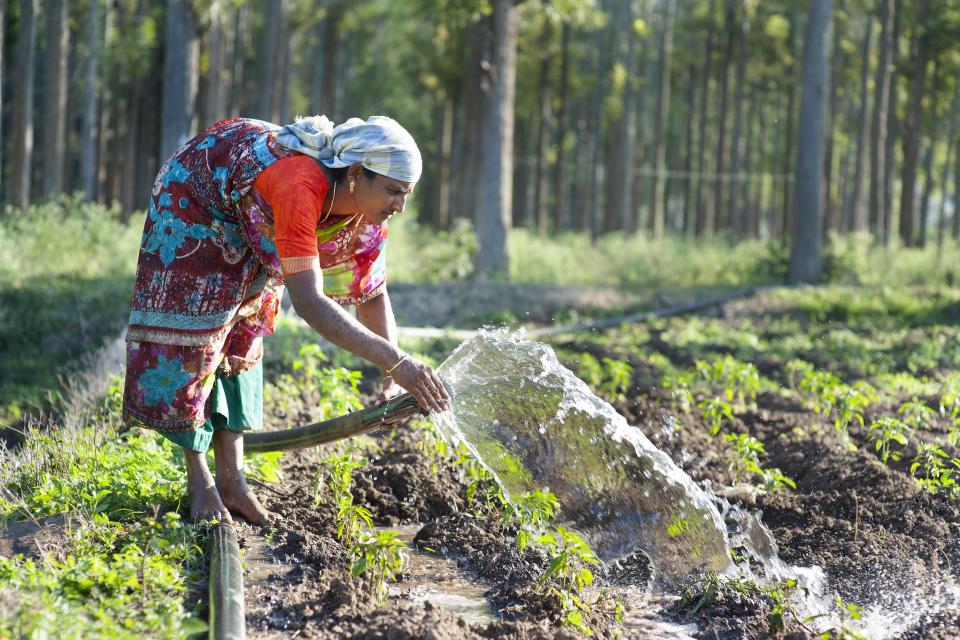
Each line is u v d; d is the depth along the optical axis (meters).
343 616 3.46
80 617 3.08
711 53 34.91
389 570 3.83
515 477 4.26
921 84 26.80
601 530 4.30
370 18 35.09
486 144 20.25
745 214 38.62
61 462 4.83
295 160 3.53
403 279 18.75
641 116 40.66
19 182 18.09
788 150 32.22
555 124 44.00
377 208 3.60
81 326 11.14
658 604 3.90
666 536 4.22
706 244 24.38
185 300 3.82
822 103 20.08
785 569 4.15
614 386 7.35
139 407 3.90
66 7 19.09
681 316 15.13
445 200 35.47
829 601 3.96
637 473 4.29
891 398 7.64
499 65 20.14
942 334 12.27
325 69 32.25
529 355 4.12
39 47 29.36
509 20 20.20
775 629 3.58
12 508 4.23
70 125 30.11
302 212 3.45
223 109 23.70
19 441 6.70
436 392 3.51
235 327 4.08
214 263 3.81
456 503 4.95
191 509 4.08
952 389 6.87
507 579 4.02
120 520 4.10
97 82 26.36
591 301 16.16
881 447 5.75
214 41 22.36
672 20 35.06
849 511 4.80
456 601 3.80
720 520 4.18
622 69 34.53
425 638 3.17
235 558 3.63
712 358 9.85
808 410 7.18
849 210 43.06
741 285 20.17
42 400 8.13
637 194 38.88
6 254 14.51
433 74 33.12
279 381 7.12
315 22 29.16
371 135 3.49
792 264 20.38
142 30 25.17
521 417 4.20
